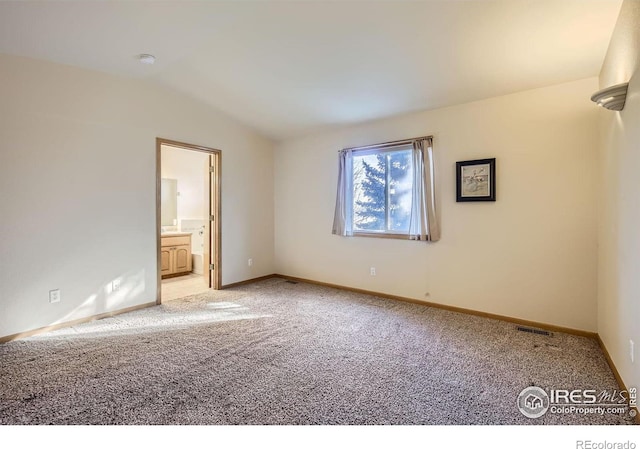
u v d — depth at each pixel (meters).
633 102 1.86
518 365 2.40
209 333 3.02
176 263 5.69
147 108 3.73
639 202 1.75
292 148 5.22
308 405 1.90
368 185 4.43
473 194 3.50
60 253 3.09
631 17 1.90
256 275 5.20
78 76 3.20
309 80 3.45
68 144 3.12
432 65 2.95
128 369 2.32
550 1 2.11
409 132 4.00
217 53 3.06
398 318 3.44
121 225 3.54
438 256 3.80
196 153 6.46
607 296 2.54
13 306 2.82
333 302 4.03
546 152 3.10
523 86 3.12
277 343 2.79
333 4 2.34
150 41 2.83
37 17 2.39
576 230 2.98
